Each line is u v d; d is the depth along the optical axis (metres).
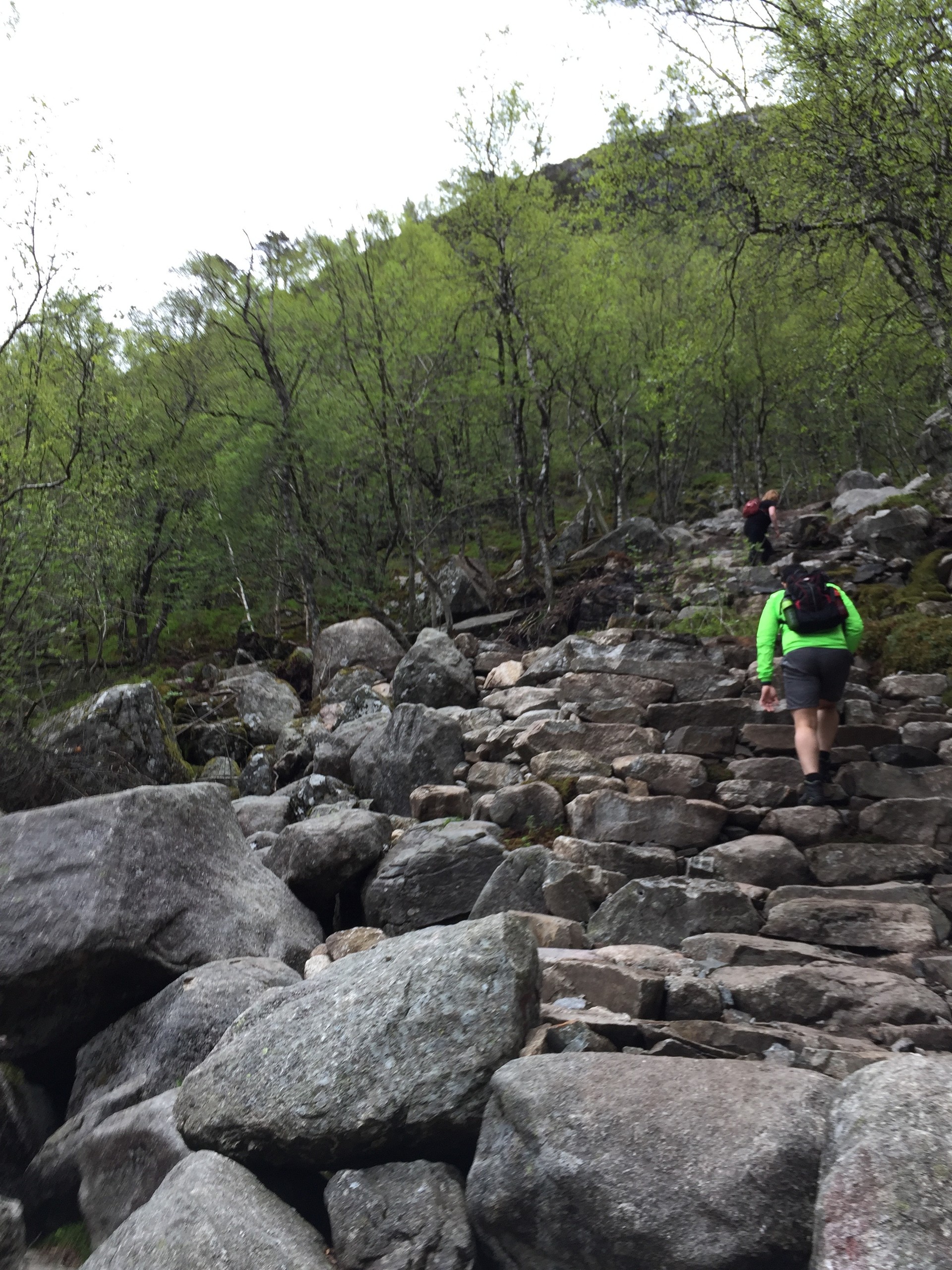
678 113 12.84
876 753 6.61
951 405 10.55
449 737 7.95
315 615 15.75
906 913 4.78
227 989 4.35
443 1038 3.10
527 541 19.09
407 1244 2.77
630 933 4.97
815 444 27.73
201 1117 3.25
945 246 9.50
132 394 17.09
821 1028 3.94
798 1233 2.40
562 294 18.08
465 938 3.33
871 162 9.09
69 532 10.18
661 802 6.18
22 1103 4.34
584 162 17.12
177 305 17.30
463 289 17.33
